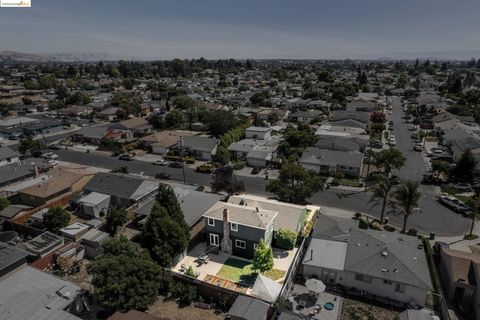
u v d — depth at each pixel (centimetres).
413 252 3403
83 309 2858
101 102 13725
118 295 2661
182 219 3688
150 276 2900
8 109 12262
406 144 8438
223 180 5056
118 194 4975
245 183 5991
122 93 15925
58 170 5919
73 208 5003
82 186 5528
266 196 5397
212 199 4728
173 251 3431
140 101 14050
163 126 10244
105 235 3900
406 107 13475
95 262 2847
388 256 3253
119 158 7481
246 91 17525
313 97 14950
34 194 4891
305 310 2950
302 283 3350
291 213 3978
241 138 8644
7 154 6812
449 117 9969
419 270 3120
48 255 3572
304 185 4672
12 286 2864
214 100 14875
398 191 4016
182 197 4747
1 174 5581
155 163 7100
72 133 9812
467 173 5659
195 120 10769
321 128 9056
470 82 19600
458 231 4300
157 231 3372
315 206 4719
